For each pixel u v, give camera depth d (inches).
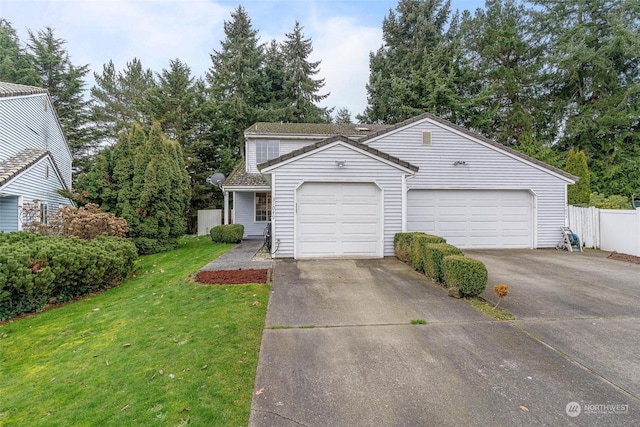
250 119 1017.5
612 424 103.5
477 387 123.1
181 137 872.9
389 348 153.9
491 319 188.5
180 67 906.7
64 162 673.6
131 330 185.3
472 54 916.6
